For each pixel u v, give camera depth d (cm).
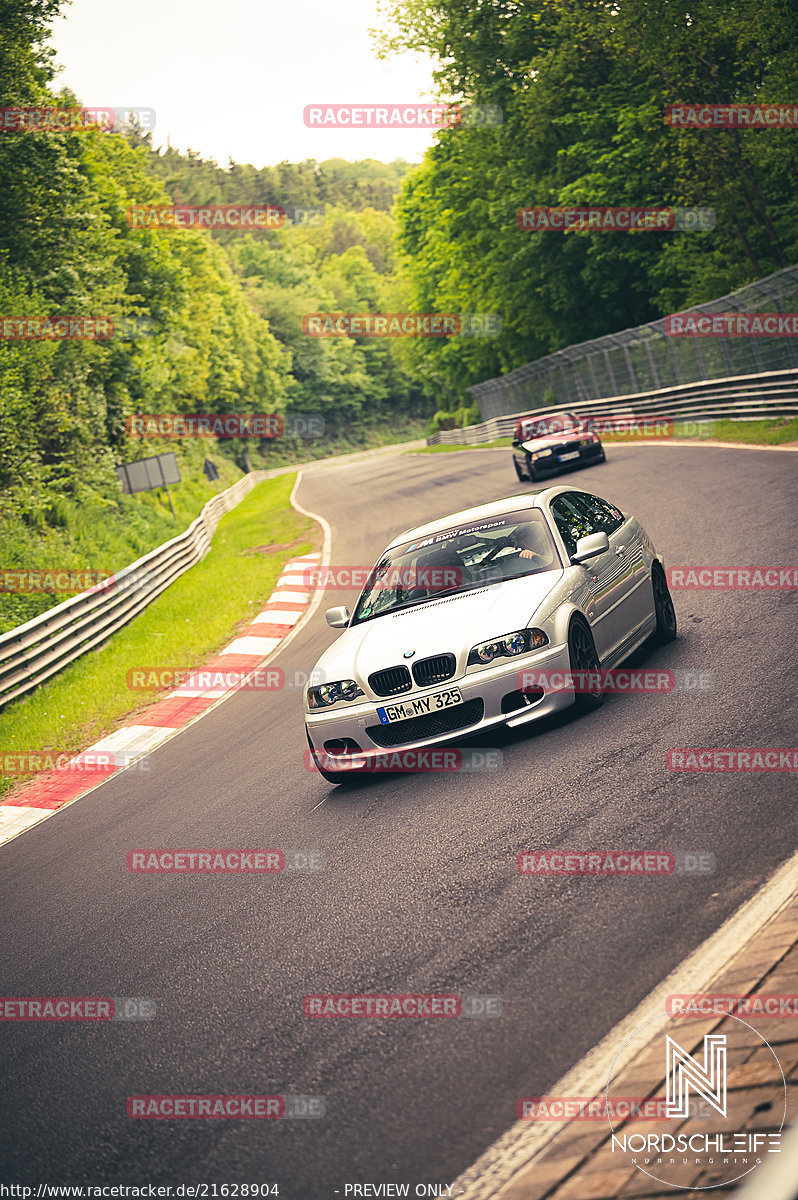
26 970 519
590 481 1959
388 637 664
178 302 4794
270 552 2472
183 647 1454
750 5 2488
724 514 1283
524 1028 329
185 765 902
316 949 440
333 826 604
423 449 7369
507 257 4534
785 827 422
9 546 2055
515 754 620
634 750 563
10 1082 401
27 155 2833
